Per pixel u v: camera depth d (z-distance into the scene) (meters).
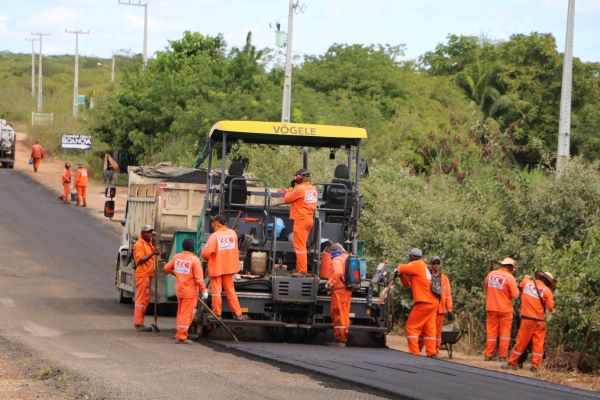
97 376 18.08
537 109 86.44
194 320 24.58
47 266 41.81
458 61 96.94
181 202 30.70
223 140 24.47
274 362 20.30
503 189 30.44
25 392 16.70
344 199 25.19
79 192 65.31
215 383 17.45
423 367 20.59
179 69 87.44
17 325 26.47
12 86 195.75
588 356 26.14
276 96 70.12
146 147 76.31
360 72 79.69
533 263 28.27
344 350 23.38
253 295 23.91
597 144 81.50
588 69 91.38
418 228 32.34
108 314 30.22
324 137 24.88
